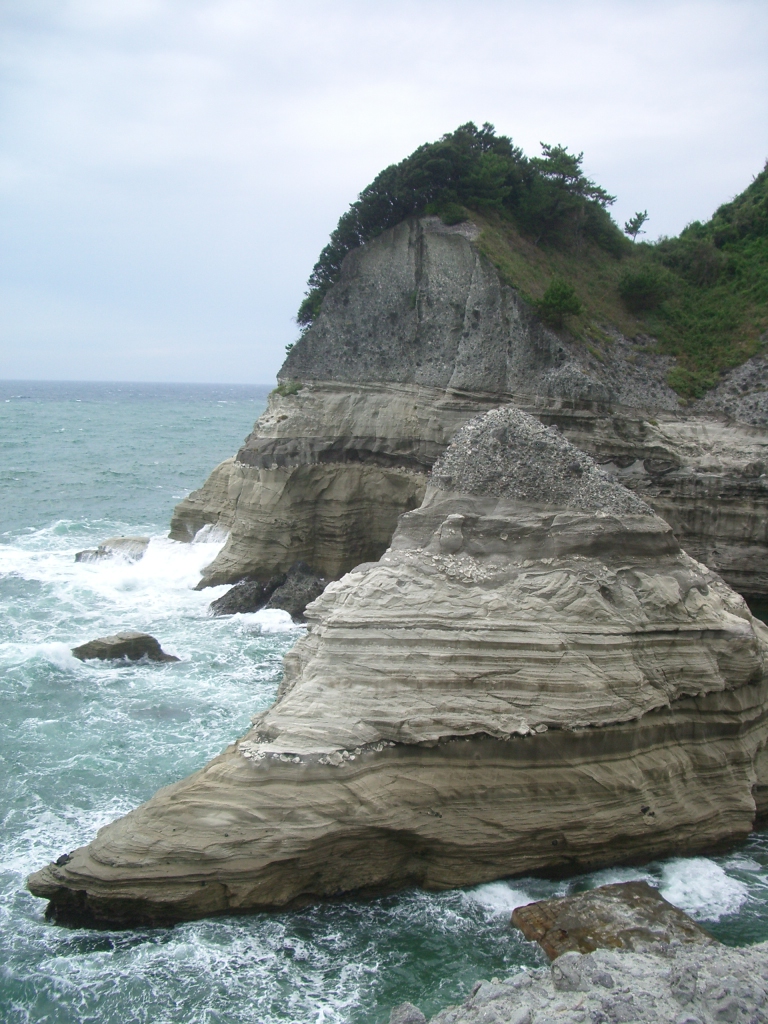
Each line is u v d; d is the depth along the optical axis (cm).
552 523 1541
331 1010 1110
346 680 1366
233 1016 1100
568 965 1083
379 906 1306
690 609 1511
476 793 1328
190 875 1212
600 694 1373
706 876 1404
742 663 1496
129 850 1215
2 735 1864
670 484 2703
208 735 1881
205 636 2589
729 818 1474
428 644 1386
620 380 3033
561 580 1476
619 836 1377
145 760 1759
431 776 1322
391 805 1284
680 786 1448
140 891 1209
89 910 1236
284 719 1330
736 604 1678
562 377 2845
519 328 2972
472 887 1347
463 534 1565
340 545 3103
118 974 1164
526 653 1384
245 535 3070
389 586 1470
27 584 3112
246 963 1185
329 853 1266
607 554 1520
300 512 3091
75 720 1950
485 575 1498
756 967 1080
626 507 1572
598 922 1230
